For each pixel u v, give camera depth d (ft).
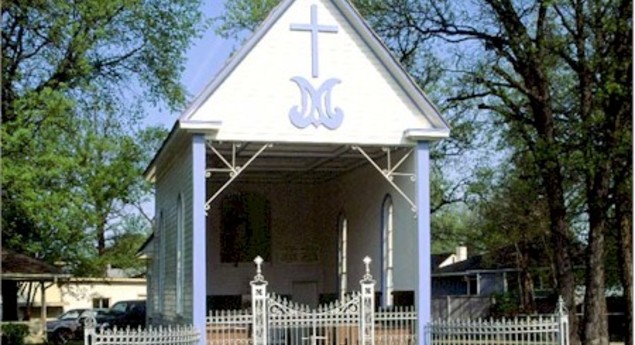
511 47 95.71
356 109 72.59
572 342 95.71
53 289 230.48
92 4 113.39
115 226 177.78
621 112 86.22
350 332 67.77
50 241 112.06
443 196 134.62
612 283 129.80
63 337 163.22
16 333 122.72
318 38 72.43
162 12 129.70
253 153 82.17
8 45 116.16
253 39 71.15
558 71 108.88
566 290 96.73
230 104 70.38
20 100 99.09
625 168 86.53
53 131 98.94
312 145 76.28
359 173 88.69
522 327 65.41
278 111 71.31
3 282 124.67
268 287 100.94
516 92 111.04
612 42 87.20
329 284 99.14
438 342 69.00
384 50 72.84
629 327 92.38
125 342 61.21
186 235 74.43
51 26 113.50
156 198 104.37
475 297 156.97
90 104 126.82
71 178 103.65
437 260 254.27
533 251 147.95
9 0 110.83
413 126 73.26
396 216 77.82
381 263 81.05
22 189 94.32
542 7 92.43
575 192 108.68
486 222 151.64
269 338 65.77
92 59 125.59
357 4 104.73
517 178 112.68
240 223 101.40
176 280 81.76
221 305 99.35
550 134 96.53
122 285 240.73
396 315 69.87
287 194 102.63
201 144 69.56
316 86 72.13
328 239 100.01
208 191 100.63
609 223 108.58
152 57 130.93
